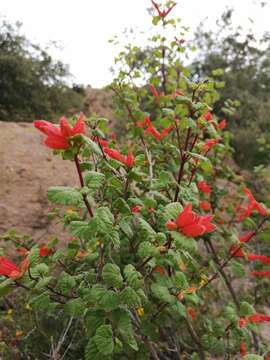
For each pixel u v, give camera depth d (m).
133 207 2.26
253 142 9.17
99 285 1.53
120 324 1.52
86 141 1.41
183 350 3.01
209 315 3.38
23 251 2.33
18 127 7.03
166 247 1.68
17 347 2.85
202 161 2.30
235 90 11.56
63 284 1.73
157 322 2.10
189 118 2.19
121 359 2.20
